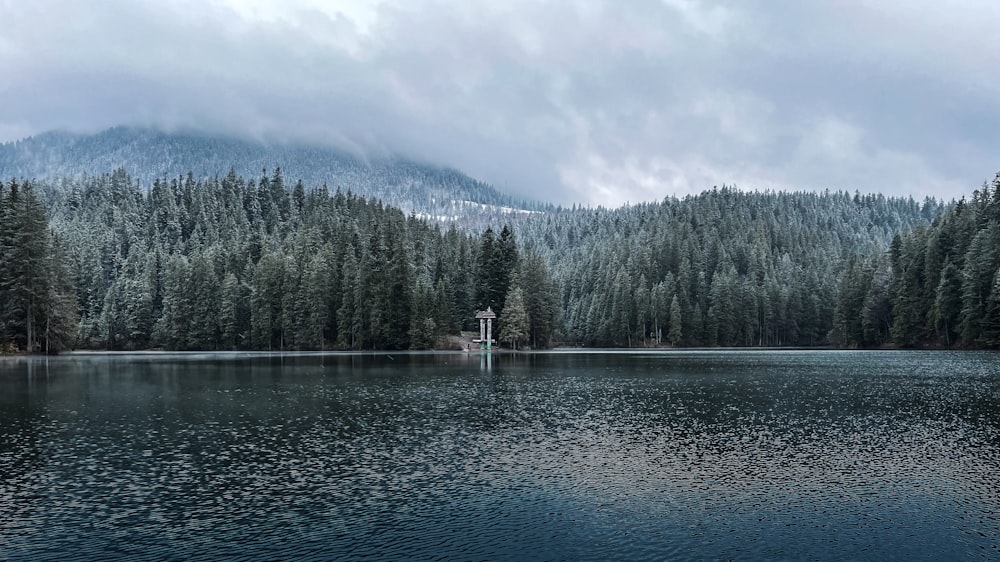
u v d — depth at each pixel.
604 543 17.64
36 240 88.19
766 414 38.31
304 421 35.16
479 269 138.62
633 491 22.25
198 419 35.59
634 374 66.25
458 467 25.28
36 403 41.50
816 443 30.00
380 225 152.88
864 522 19.39
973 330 108.31
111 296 135.38
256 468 24.95
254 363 82.50
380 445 29.14
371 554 16.75
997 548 17.55
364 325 124.69
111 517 19.41
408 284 125.88
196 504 20.61
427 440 30.30
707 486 22.89
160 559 16.38
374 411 38.84
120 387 50.75
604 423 35.06
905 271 126.62
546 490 22.31
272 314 129.25
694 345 163.38
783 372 68.25
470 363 84.94
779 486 22.98
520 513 19.95
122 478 23.47
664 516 19.77
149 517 19.41
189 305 131.38
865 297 139.38
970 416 37.47
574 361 91.62
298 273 132.12
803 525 19.12
